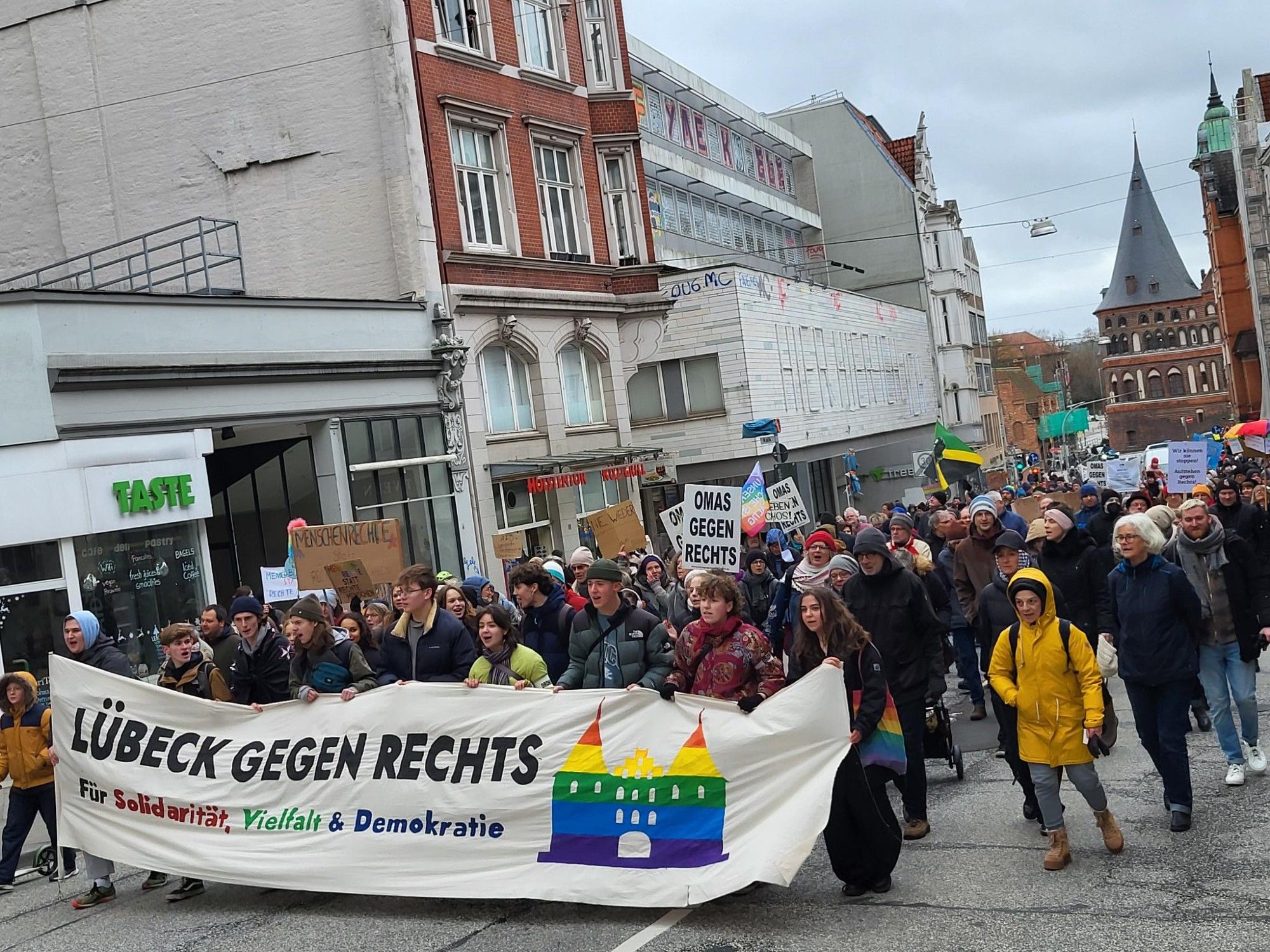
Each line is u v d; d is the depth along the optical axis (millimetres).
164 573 16531
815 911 7277
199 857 8734
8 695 9805
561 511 25344
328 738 8617
